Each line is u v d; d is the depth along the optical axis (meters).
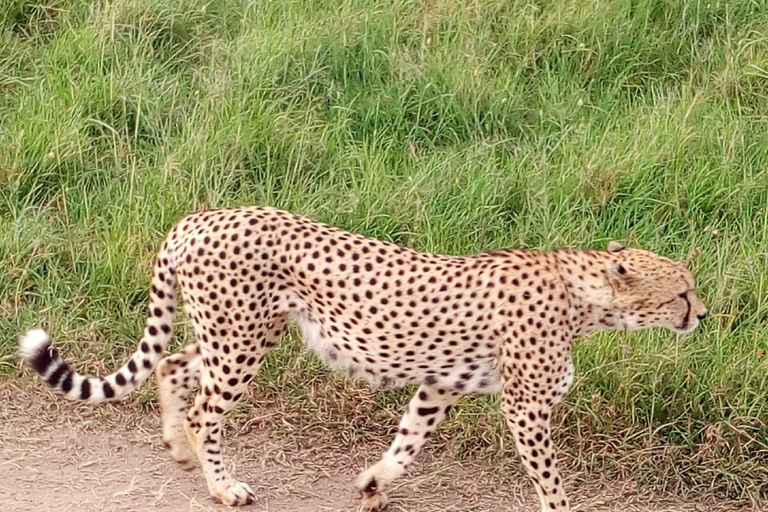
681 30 15.90
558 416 10.88
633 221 13.30
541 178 13.54
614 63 15.55
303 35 15.45
